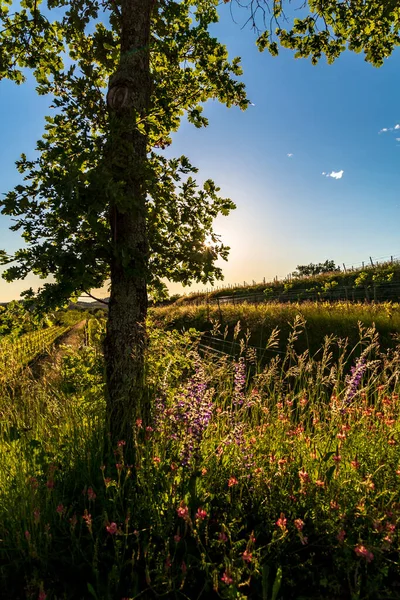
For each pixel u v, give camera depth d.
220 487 3.08
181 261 5.22
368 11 6.88
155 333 5.18
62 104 4.56
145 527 2.79
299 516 2.85
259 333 12.76
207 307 18.64
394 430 3.36
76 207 3.70
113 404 4.03
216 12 6.78
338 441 3.25
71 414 4.01
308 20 7.54
